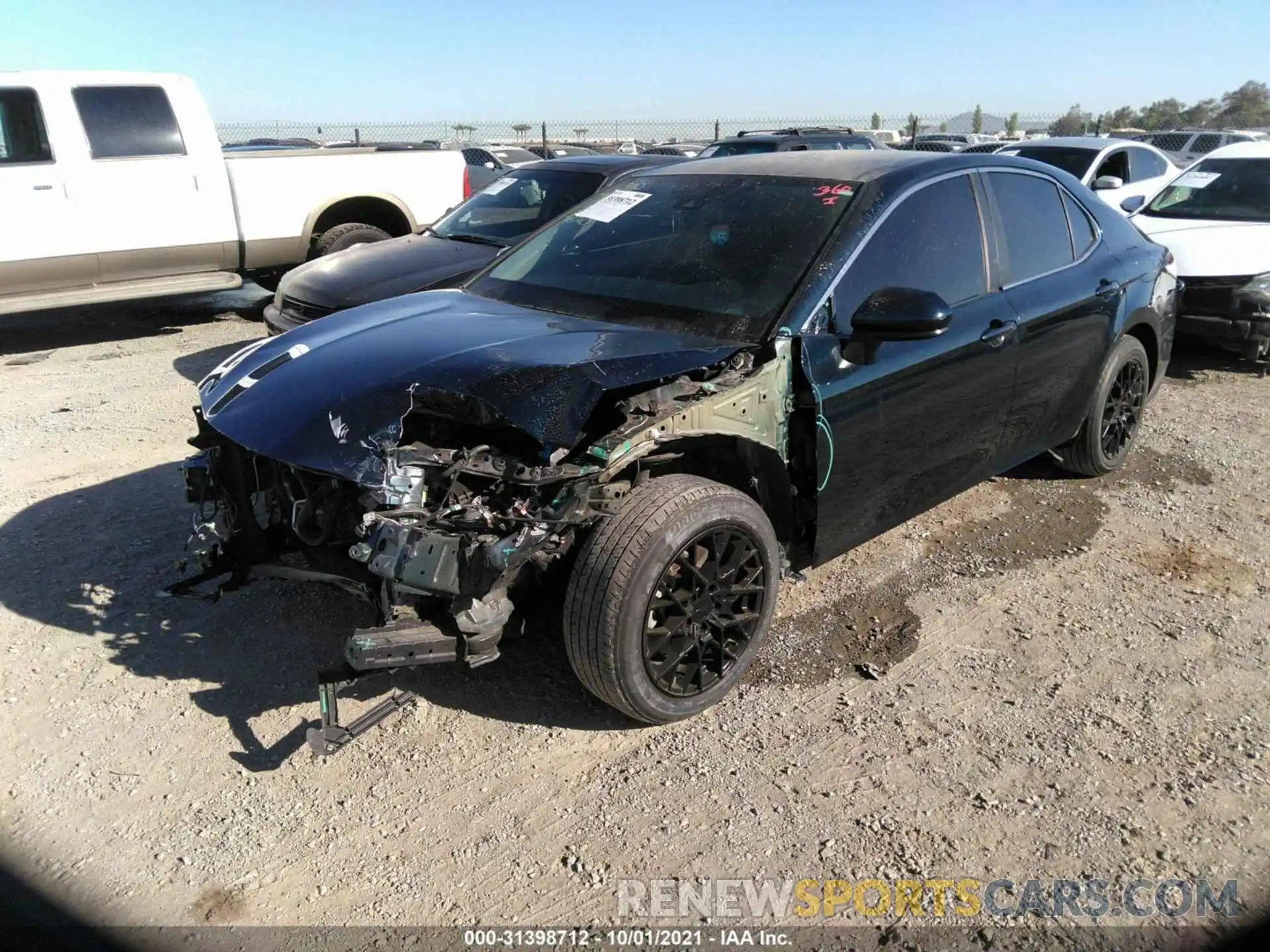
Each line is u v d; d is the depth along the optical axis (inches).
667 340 126.7
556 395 110.5
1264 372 293.9
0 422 246.8
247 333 365.4
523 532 105.0
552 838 106.0
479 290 162.4
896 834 105.7
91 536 177.2
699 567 118.3
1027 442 174.1
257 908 96.8
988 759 117.6
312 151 396.2
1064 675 135.0
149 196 330.3
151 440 232.4
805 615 151.8
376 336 134.3
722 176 161.6
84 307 412.2
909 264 142.8
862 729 123.8
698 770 116.4
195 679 134.3
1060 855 102.4
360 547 106.8
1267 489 200.8
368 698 130.7
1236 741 120.3
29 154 312.5
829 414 128.5
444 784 114.6
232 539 132.1
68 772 116.1
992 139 1075.3
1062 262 174.6
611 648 111.4
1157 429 240.2
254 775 116.0
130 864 102.5
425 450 113.4
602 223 163.8
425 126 988.6
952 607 153.9
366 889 99.3
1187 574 164.2
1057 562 169.0
